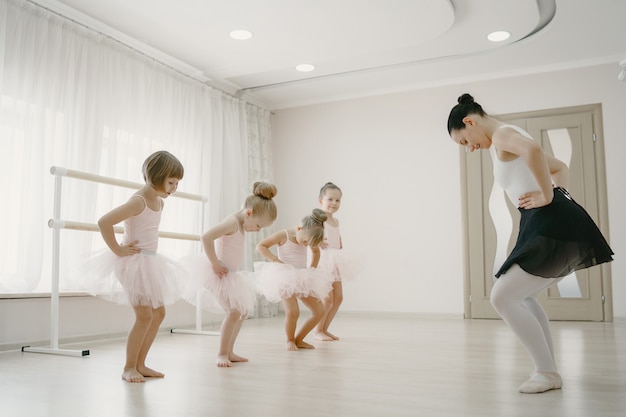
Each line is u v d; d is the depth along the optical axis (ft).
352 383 6.69
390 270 18.54
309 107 20.44
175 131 15.35
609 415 5.06
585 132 16.49
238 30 13.28
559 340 11.30
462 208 17.81
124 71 13.62
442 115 18.33
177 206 15.08
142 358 7.32
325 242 12.18
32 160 11.12
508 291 6.15
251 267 18.06
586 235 5.95
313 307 10.12
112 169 12.89
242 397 5.90
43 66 11.38
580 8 13.03
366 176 19.26
